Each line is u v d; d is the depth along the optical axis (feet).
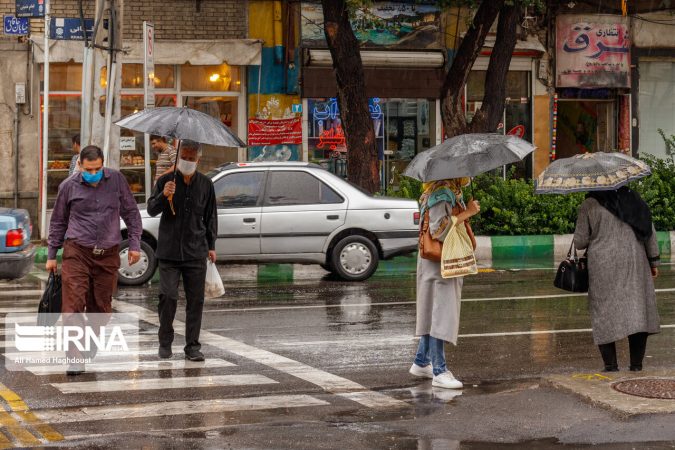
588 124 120.67
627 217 41.09
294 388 41.37
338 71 89.92
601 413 35.58
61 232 43.93
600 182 40.29
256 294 67.21
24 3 88.69
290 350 49.03
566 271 41.78
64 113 99.25
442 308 40.91
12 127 98.07
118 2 76.74
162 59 100.63
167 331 46.80
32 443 33.14
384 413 37.17
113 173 43.93
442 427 34.73
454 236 40.34
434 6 108.27
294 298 65.41
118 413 37.27
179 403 38.83
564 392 38.68
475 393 40.45
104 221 43.47
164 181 45.06
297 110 105.70
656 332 41.52
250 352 48.49
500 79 95.25
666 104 119.75
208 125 43.93
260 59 102.73
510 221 90.58
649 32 117.19
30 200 98.73
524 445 32.35
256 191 72.38
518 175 114.73
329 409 37.91
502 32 94.79
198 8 102.27
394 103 109.19
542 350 48.98
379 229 73.46
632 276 40.96
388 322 56.44
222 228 71.31
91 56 77.20
